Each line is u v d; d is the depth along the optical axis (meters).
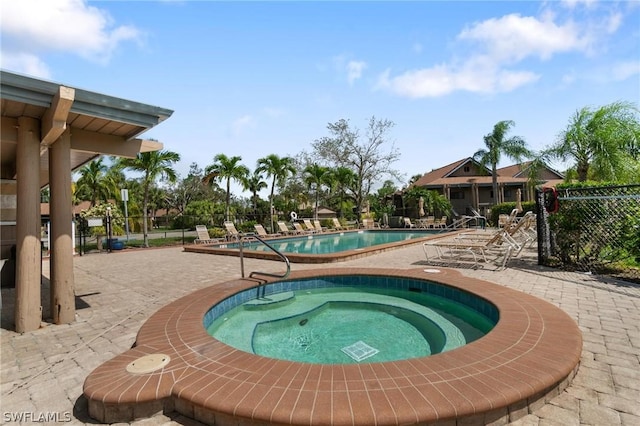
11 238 7.35
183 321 4.12
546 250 8.03
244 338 4.54
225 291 5.62
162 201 42.97
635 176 12.41
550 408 2.46
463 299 5.41
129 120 4.70
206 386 2.54
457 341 4.25
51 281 4.80
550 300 5.05
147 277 8.05
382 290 6.73
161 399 2.51
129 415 2.46
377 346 4.29
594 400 2.54
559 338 3.32
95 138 5.33
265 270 8.49
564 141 13.79
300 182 32.62
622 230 6.94
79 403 2.76
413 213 30.50
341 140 29.62
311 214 35.59
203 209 30.86
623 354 3.26
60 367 3.42
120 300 5.94
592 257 7.36
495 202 27.56
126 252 14.38
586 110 13.45
